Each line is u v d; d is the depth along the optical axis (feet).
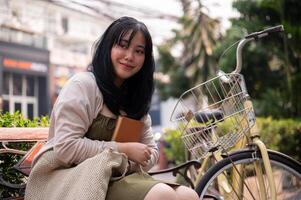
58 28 58.65
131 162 6.43
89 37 63.62
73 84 6.19
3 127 8.55
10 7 51.67
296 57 24.53
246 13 29.76
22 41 53.47
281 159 7.75
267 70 32.17
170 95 49.11
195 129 7.47
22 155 8.38
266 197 7.49
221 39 35.88
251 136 7.73
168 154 22.11
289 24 23.40
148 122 7.21
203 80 36.29
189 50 39.04
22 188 7.65
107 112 6.34
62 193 5.55
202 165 9.20
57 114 6.00
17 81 53.06
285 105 27.09
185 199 5.76
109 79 6.29
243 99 7.20
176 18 37.37
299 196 9.09
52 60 57.41
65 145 5.80
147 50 6.62
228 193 8.65
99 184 5.37
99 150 5.89
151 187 5.43
